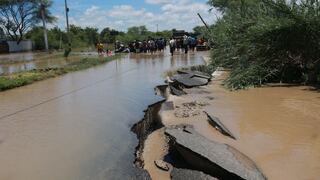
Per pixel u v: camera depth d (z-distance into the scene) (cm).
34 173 752
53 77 2092
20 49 6631
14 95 1541
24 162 805
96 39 7519
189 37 4106
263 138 842
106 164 791
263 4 1658
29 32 7512
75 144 911
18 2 7119
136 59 3294
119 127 1054
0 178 734
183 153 763
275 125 931
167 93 1558
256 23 1627
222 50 2005
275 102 1177
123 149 879
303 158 723
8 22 7188
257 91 1378
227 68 1994
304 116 997
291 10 1468
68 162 803
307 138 828
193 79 1730
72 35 7362
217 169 688
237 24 1839
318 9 1455
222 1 3153
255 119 994
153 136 979
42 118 1152
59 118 1148
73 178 728
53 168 773
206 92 1452
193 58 3098
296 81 1521
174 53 3862
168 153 839
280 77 1546
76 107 1294
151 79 1941
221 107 1161
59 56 4325
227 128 918
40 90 1652
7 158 828
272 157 734
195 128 960
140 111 1236
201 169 725
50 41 6956
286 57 1573
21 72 2298
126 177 727
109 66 2686
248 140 836
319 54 1489
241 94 1346
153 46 4281
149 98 1441
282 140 823
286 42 1521
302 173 662
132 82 1848
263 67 1539
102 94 1530
